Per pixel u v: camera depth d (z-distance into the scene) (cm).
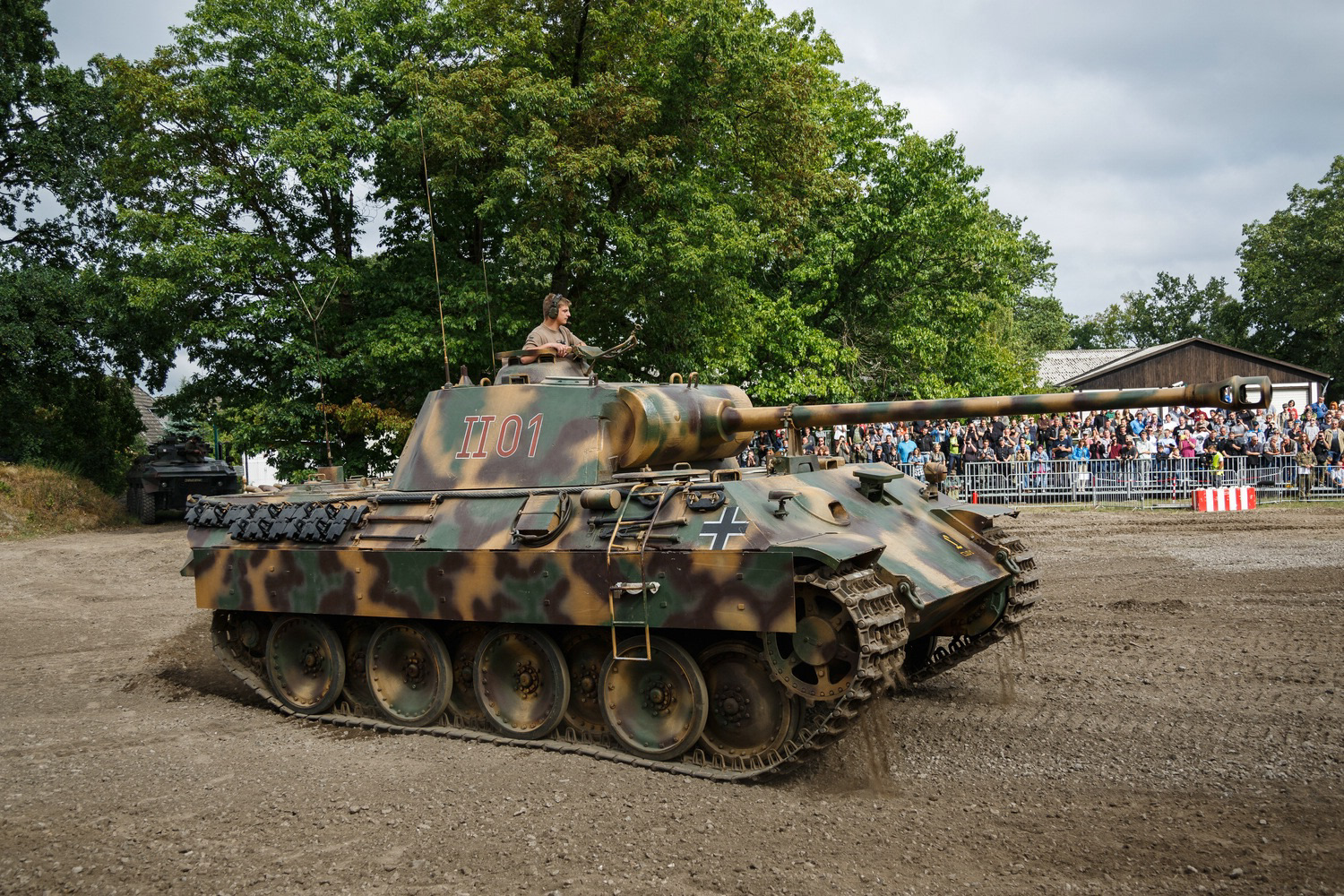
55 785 853
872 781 792
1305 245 5619
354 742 990
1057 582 1706
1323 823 661
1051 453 2761
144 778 867
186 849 693
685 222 2622
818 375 3447
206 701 1191
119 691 1245
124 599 1969
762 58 2761
